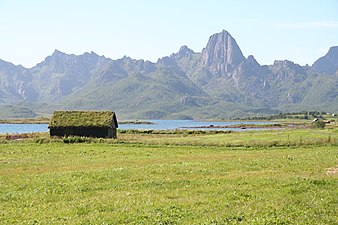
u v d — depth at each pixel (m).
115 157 56.78
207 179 33.94
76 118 106.62
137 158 54.94
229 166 43.16
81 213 22.62
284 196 26.06
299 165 43.00
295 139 78.44
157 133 132.88
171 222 20.12
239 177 34.78
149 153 62.25
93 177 35.91
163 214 21.59
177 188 30.12
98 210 23.30
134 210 22.80
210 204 24.08
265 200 24.98
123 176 36.38
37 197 27.78
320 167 41.25
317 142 70.88
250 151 63.53
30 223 20.52
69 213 22.61
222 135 103.62
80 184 32.50
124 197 26.84
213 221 20.03
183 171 39.31
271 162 46.03
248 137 89.31
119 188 30.73
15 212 23.19
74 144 76.62
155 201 25.25
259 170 40.19
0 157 57.34
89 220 20.72
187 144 74.19
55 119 106.31
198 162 47.78
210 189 29.08
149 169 40.97
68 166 46.66
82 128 104.44
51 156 58.50
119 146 73.38
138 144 75.50
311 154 54.62
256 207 23.05
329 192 27.23
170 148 69.94
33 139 80.69
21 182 34.25
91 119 106.38
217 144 72.44
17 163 49.91
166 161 50.31
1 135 105.50
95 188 30.86
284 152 60.16
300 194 26.67
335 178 32.97
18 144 76.00
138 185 31.66
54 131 104.69
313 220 20.47
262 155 55.97
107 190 30.06
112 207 23.78
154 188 30.39
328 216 21.28
